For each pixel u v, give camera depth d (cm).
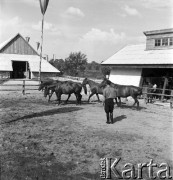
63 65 5841
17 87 2922
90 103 1928
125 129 1209
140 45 3078
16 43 5212
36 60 5041
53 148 927
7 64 4709
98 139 1041
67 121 1312
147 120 1412
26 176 714
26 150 894
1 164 776
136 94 1714
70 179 720
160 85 2473
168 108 1875
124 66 2641
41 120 1307
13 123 1218
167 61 2361
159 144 1013
